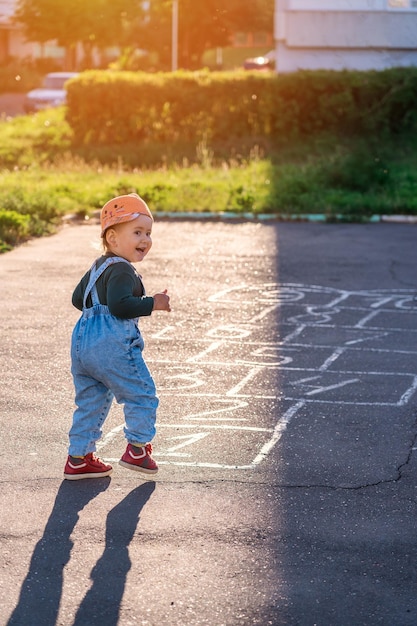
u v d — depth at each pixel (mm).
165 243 15258
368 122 26828
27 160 25969
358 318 10539
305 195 19344
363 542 5012
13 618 4207
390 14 29141
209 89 27609
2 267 13133
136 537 5016
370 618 4242
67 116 28469
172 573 4629
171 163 25203
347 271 13156
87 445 5754
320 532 5125
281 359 8797
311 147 26359
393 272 13133
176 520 5238
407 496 5652
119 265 5488
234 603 4355
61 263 13477
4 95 56719
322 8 29281
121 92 27891
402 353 9070
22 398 7465
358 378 8195
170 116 27844
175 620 4203
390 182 21172
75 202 19016
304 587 4516
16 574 4594
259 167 23547
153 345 9211
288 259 13992
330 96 26969
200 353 8961
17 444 6422
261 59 52562
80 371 5676
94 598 4383
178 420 6977
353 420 7055
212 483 5785
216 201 19141
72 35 60531
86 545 4914
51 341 9289
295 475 5949
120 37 61438
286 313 10711
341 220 17859
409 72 26781
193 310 10750
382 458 6277
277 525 5203
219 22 61938
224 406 7344
